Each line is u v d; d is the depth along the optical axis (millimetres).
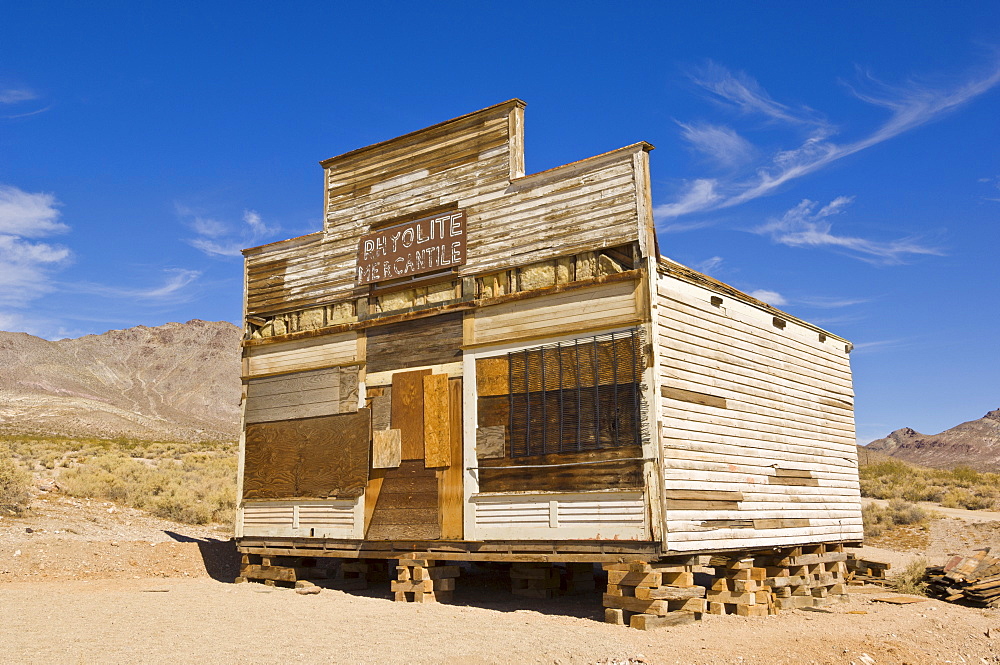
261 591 15125
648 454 12062
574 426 12867
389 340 15430
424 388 14672
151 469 33750
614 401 12516
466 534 13688
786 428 15836
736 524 13602
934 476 48625
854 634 12883
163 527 21922
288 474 16500
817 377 17516
